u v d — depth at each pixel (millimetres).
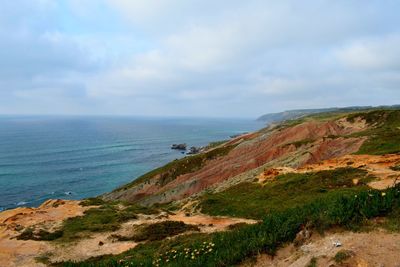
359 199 13086
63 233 28578
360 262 9633
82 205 40031
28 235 27766
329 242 11219
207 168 84125
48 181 109688
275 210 30141
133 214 34312
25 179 111188
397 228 10992
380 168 35750
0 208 79875
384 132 58875
